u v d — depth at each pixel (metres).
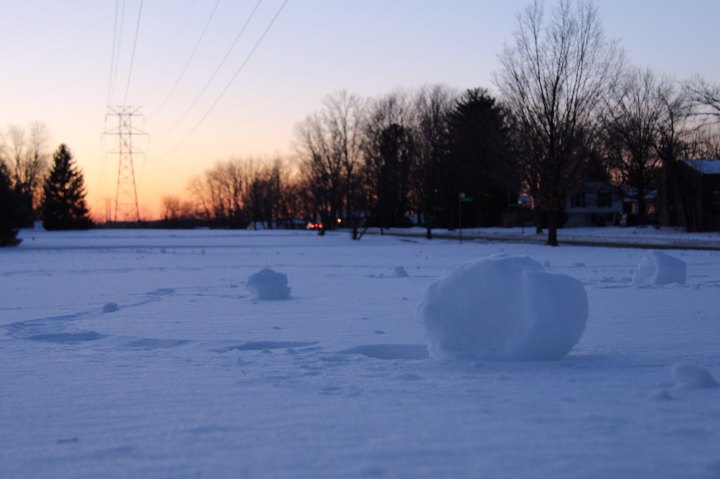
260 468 4.37
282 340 9.75
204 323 11.80
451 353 7.93
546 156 47.59
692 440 4.81
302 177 102.38
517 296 7.75
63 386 6.82
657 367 7.41
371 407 5.82
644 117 70.31
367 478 4.17
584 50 48.47
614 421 5.29
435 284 8.10
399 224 101.06
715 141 81.12
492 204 92.94
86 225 113.81
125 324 11.80
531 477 4.14
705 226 65.25
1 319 12.59
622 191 80.94
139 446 4.87
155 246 52.53
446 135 78.38
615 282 18.59
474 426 5.21
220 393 6.43
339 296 16.20
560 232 73.94
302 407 5.85
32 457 4.68
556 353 7.82
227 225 153.38
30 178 115.69
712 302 13.59
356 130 76.56
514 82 51.56
